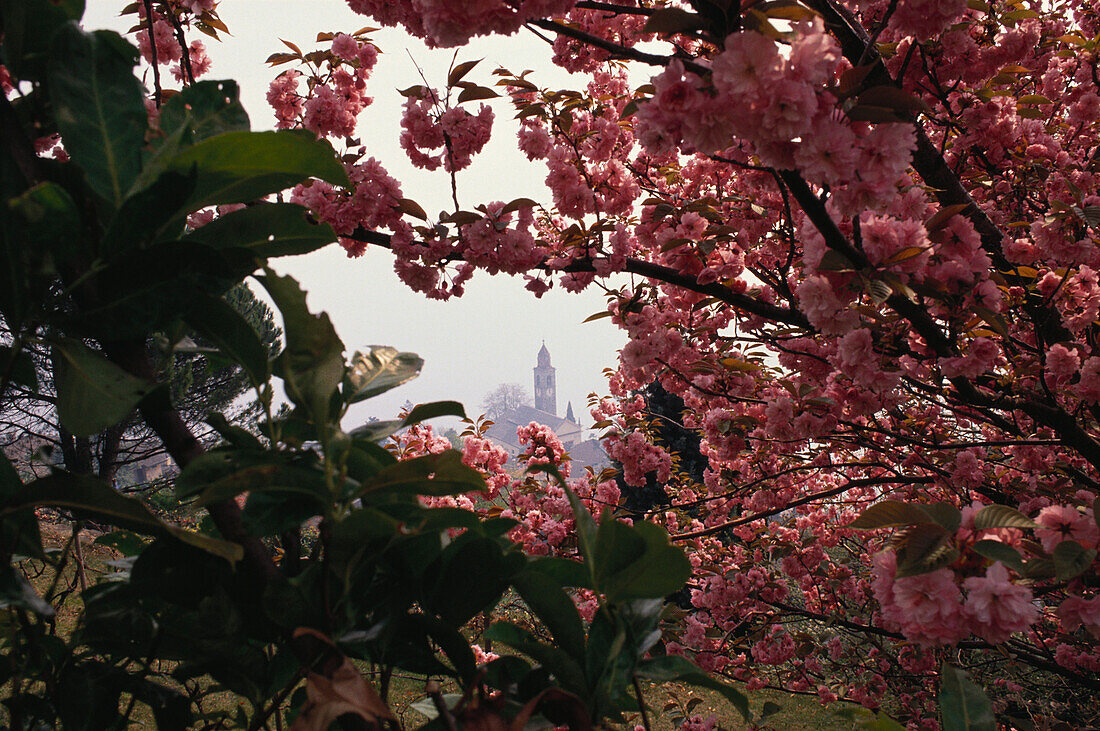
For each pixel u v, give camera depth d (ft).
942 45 10.58
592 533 2.78
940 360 8.30
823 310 7.50
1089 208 9.23
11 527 2.51
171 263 2.41
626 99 14.38
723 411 13.62
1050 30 14.11
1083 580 4.35
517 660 2.86
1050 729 10.71
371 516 2.32
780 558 17.89
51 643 2.86
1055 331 10.80
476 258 10.28
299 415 2.67
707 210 11.12
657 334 12.05
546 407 535.60
